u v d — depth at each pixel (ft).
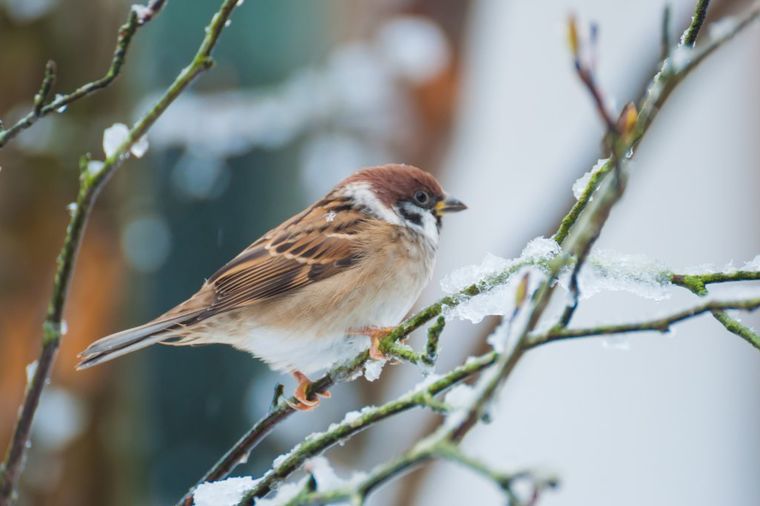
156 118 14.84
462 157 46.65
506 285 17.53
